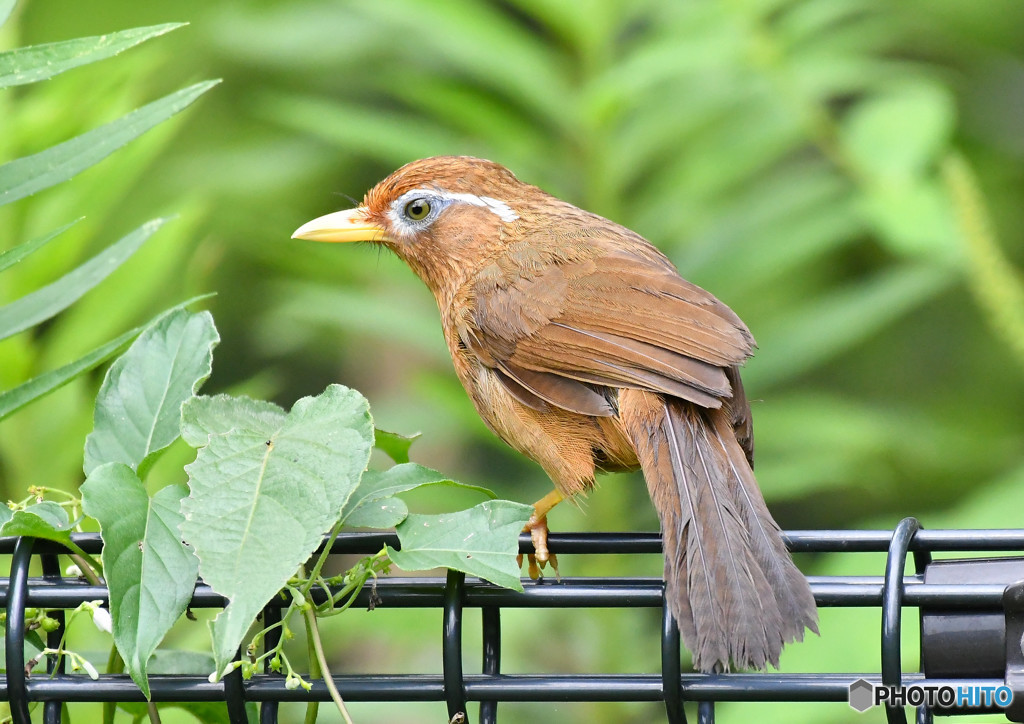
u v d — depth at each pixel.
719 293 12.60
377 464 8.56
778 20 13.73
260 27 15.51
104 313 10.09
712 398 8.21
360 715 11.56
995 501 10.97
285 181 15.35
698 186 12.88
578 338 9.03
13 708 6.52
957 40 16.41
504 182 10.52
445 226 10.33
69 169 6.61
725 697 6.50
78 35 15.03
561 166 13.16
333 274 13.77
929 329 16.14
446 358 12.59
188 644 9.09
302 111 12.80
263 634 6.77
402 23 13.91
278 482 6.01
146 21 15.23
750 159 12.93
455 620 6.62
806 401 13.11
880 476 13.79
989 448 14.10
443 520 6.51
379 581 6.82
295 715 11.30
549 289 9.38
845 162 12.38
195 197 12.34
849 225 12.69
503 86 13.13
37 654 7.23
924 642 6.45
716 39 12.62
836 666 9.84
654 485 7.98
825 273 15.29
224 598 6.77
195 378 7.08
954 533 6.69
